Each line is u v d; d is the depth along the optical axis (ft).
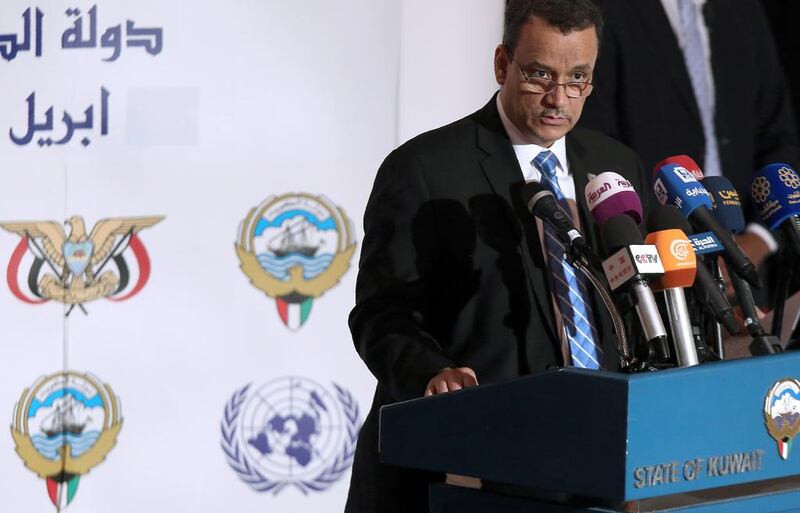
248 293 38.09
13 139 38.27
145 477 38.17
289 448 38.09
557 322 22.16
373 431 24.27
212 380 38.06
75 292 38.24
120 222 38.17
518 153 23.36
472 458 15.83
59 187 38.19
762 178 21.22
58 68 38.17
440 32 37.24
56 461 38.17
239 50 37.70
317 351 38.22
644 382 14.12
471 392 15.79
